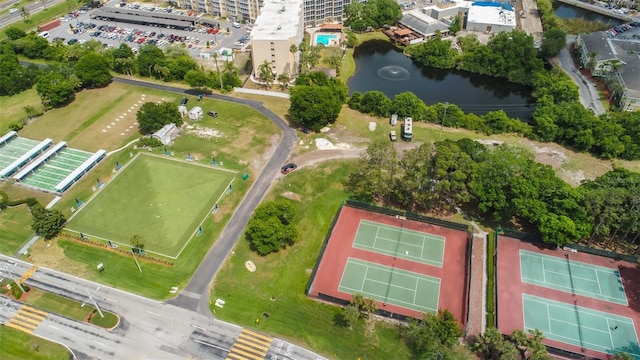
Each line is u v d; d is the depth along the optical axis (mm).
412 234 150500
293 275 136750
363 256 143125
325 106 191875
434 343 111125
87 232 152125
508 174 147250
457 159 149125
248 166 179875
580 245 144625
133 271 138625
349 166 178500
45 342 119875
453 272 137750
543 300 129125
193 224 154500
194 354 116438
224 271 138000
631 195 138875
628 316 124875
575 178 171750
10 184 172625
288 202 147500
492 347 113125
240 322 123688
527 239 147125
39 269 139375
